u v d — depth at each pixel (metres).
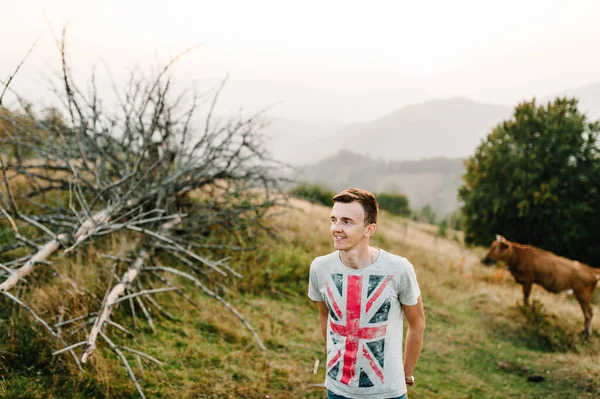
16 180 6.59
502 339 6.17
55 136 5.78
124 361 3.13
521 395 4.58
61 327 3.57
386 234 14.94
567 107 19.06
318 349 4.77
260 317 5.20
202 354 4.02
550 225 18.33
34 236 5.32
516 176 18.58
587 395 4.54
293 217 10.62
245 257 6.48
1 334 3.43
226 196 6.73
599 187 17.81
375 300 2.00
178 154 6.21
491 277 10.08
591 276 6.84
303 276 6.84
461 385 4.67
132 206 5.55
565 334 6.48
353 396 2.00
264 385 3.77
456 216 43.50
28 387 2.98
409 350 2.15
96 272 4.48
